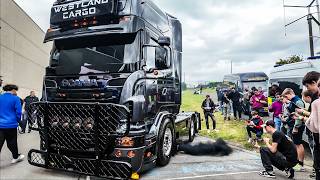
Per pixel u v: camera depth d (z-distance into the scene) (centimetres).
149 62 554
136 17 521
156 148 554
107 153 484
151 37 582
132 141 476
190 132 885
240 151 774
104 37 530
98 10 519
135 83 496
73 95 516
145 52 536
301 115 513
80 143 498
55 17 558
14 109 599
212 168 592
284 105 710
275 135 511
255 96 1214
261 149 541
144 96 520
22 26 2266
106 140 475
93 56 524
